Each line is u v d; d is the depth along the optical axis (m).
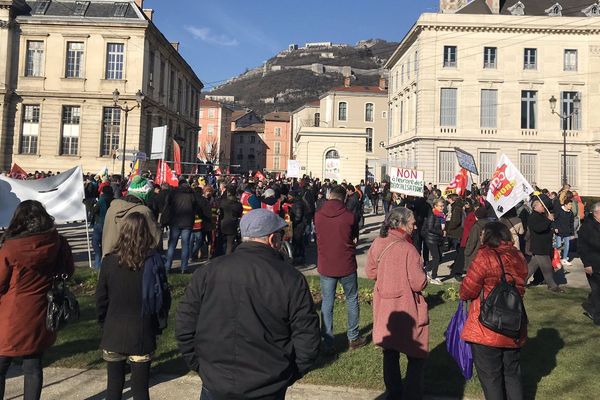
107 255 4.19
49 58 39.16
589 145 42.59
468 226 10.73
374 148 67.50
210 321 2.82
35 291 4.07
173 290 8.87
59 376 5.31
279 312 2.80
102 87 38.97
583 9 46.75
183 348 2.97
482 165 43.12
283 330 2.83
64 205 10.57
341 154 38.47
